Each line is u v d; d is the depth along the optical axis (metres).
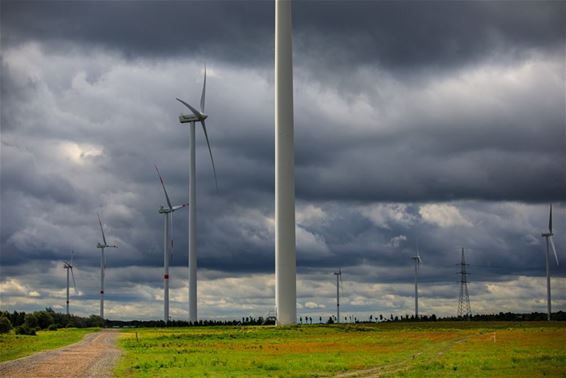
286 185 171.12
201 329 163.88
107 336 147.88
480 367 64.00
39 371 63.88
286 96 172.75
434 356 77.56
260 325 170.25
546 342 99.44
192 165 186.12
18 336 150.00
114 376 58.34
